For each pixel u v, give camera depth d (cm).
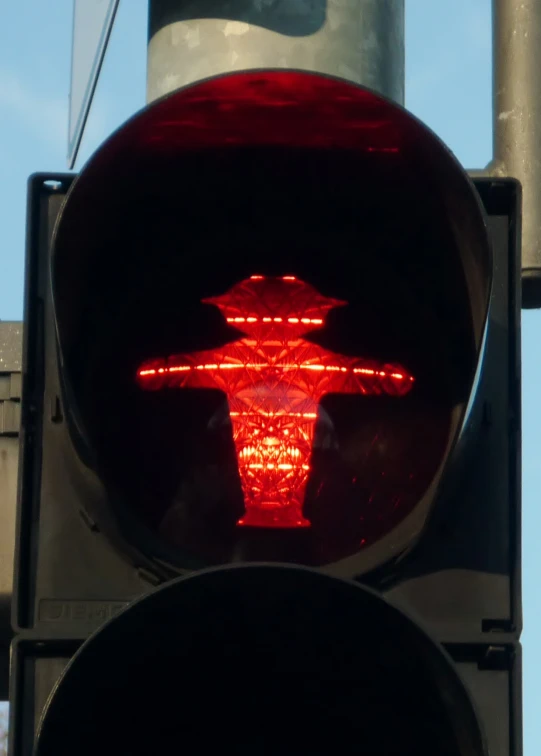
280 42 484
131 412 449
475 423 431
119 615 387
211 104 440
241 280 476
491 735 412
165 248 480
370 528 441
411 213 470
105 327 457
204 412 451
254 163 475
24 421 434
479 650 419
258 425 450
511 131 483
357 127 450
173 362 456
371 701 426
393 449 448
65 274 428
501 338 445
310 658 423
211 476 446
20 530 427
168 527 440
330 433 450
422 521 423
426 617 423
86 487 424
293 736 435
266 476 446
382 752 425
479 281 427
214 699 434
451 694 391
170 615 401
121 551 428
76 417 418
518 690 414
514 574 425
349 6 489
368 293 469
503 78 489
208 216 485
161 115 437
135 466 445
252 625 412
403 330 461
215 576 388
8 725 413
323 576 387
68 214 422
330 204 485
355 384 455
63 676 382
